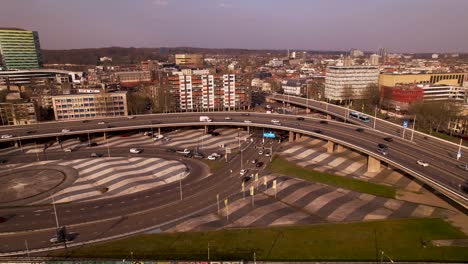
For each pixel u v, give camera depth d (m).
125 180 129.88
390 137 157.38
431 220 97.31
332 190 120.38
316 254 80.62
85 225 97.12
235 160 155.38
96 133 195.75
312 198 113.62
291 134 184.62
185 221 98.62
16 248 85.69
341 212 103.31
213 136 198.00
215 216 101.56
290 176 134.62
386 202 110.38
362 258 78.88
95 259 78.81
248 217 100.38
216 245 85.31
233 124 199.12
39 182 129.38
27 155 163.38
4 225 97.44
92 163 150.75
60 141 185.75
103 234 92.00
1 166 148.25
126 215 102.88
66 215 103.31
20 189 122.88
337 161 152.25
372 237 88.31
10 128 191.12
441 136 191.88
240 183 127.75
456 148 140.75
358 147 141.25
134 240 88.50
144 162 152.00
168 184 126.81
